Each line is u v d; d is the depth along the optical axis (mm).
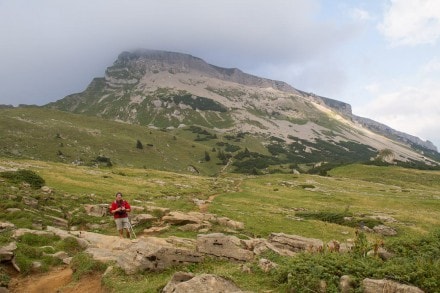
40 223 28797
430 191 120188
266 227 39969
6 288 16172
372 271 14023
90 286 16656
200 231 33844
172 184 84188
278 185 113000
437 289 12648
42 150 189500
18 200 33812
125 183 73438
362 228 45906
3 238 21391
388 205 76500
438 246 19109
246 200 69438
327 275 14000
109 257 19109
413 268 13984
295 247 24641
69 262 19672
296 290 13891
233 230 36250
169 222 35750
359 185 122812
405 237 20812
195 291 13172
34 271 18422
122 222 27438
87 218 35156
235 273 16500
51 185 53438
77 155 193875
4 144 183375
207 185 95062
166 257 17797
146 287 14891
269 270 16219
